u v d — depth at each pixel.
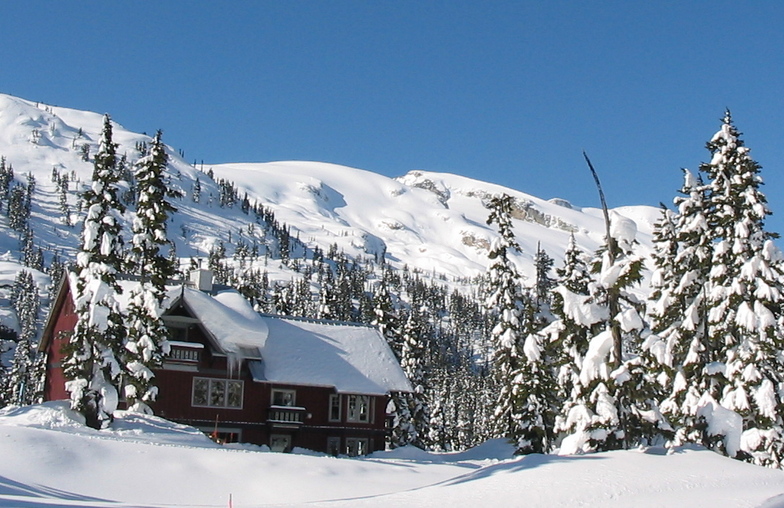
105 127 43.62
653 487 22.12
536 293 52.44
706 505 20.34
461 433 115.56
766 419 32.16
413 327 73.56
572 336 30.42
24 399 95.75
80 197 42.81
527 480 22.94
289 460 32.22
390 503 21.44
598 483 22.27
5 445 28.23
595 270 30.42
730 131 35.97
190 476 28.97
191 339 52.97
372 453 51.69
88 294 40.56
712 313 34.31
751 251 34.22
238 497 27.84
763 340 32.78
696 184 37.94
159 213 47.19
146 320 45.97
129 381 44.47
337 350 59.00
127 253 46.78
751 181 34.56
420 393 72.31
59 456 28.33
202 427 52.22
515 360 51.34
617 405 28.28
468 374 140.62
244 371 54.19
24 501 18.36
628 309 28.25
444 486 23.56
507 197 53.09
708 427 31.23
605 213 30.19
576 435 27.95
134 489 26.98
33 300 165.25
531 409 48.62
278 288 101.81
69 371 39.97
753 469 25.14
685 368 34.25
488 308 52.22
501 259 52.09
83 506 18.58
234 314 54.19
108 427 39.66
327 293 85.25
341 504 21.33
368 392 56.56
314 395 56.31
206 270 58.66
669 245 41.41
